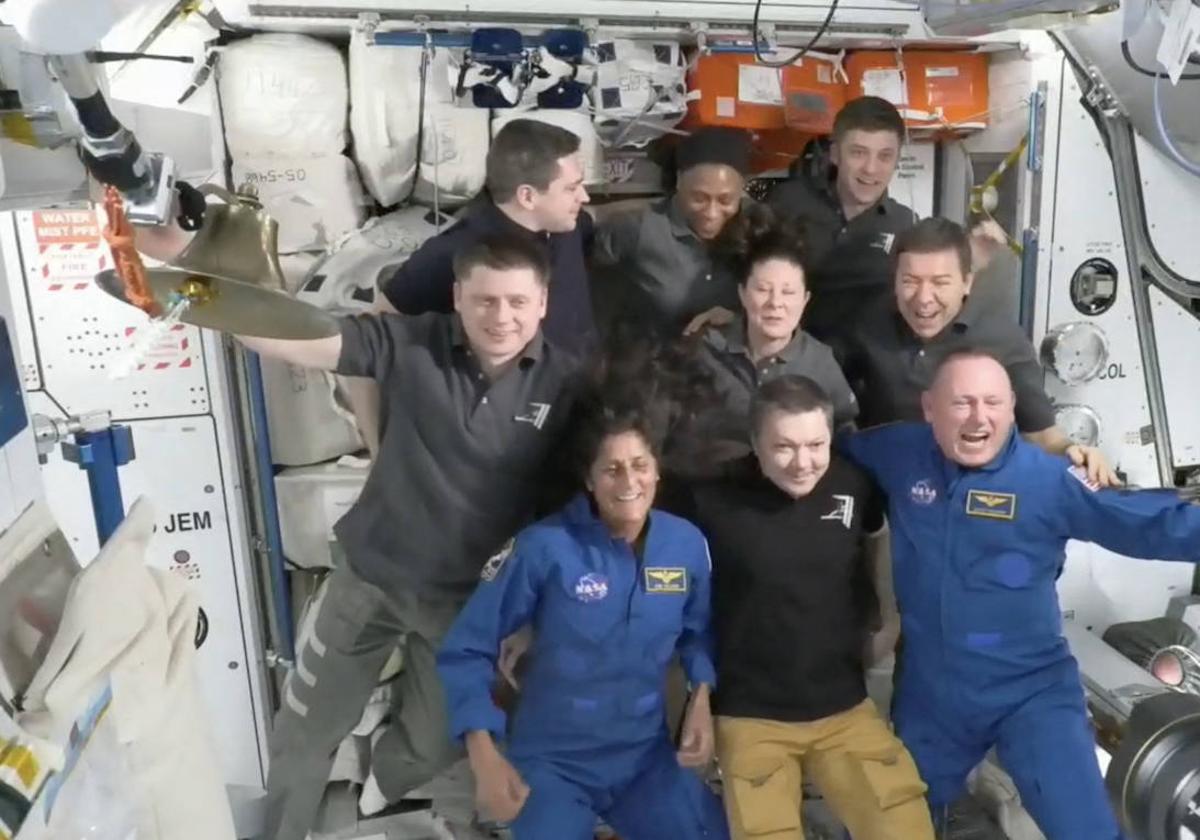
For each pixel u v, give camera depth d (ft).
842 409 8.98
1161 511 7.38
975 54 10.53
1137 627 10.85
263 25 8.71
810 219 10.02
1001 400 7.64
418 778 9.57
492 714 7.68
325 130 9.15
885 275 9.91
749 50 9.55
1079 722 7.95
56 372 8.64
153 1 4.05
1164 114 9.98
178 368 8.87
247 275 4.42
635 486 7.41
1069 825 7.62
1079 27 9.86
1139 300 10.87
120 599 4.35
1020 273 10.56
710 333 9.05
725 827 8.12
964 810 9.96
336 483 9.44
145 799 4.55
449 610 8.47
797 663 8.03
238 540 9.30
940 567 7.98
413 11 8.73
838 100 10.21
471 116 9.39
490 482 8.04
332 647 8.69
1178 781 5.17
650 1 9.20
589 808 7.99
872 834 7.70
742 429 8.79
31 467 4.66
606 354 8.39
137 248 4.51
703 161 9.04
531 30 9.10
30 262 8.44
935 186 11.40
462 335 7.89
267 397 9.52
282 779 9.07
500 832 9.66
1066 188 10.42
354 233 9.43
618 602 7.66
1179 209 10.74
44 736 3.84
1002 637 7.98
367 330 7.82
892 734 8.23
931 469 8.01
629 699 7.82
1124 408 11.08
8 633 4.15
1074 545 10.88
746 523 8.00
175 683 4.73
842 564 8.07
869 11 9.61
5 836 3.41
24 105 3.97
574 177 8.25
